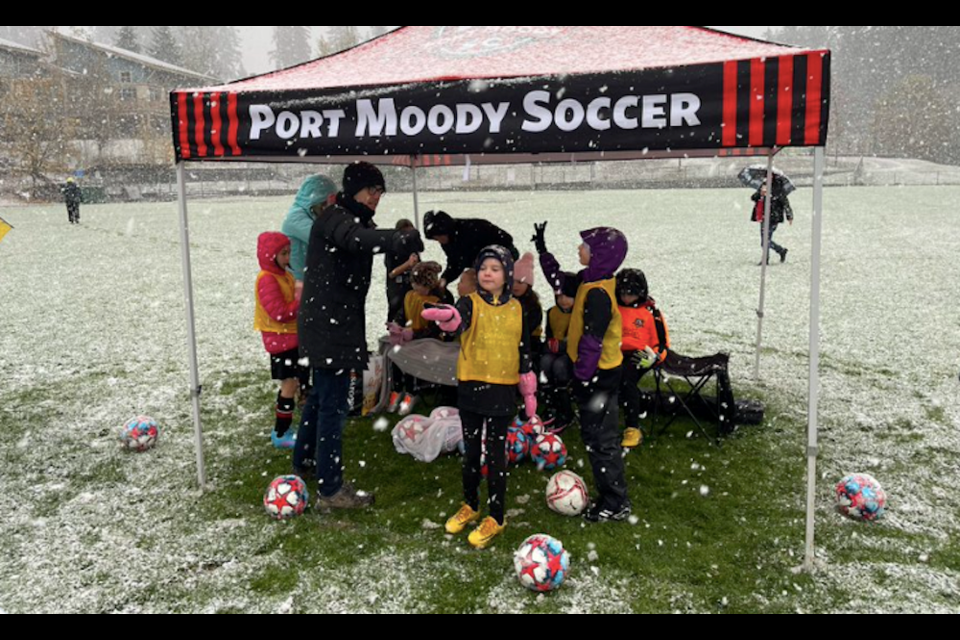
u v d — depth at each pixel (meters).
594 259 3.27
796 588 2.98
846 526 3.51
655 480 4.03
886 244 15.11
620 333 3.41
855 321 8.17
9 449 4.64
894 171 53.91
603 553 3.25
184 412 5.38
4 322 8.65
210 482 4.09
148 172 47.12
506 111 2.92
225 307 9.51
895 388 5.75
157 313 9.12
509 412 3.27
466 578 3.08
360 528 3.52
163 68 61.34
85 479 4.17
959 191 36.19
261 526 3.56
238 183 48.50
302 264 4.42
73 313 9.17
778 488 3.93
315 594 2.98
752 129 2.68
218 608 2.90
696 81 2.71
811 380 3.03
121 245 16.95
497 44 3.71
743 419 4.93
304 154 3.27
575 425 4.92
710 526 3.50
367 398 5.12
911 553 3.26
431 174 54.34
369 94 3.09
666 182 45.28
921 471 4.18
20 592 3.02
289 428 4.73
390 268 5.29
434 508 3.72
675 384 5.85
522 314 3.24
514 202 31.55
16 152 41.34
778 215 12.29
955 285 10.30
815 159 2.78
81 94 55.34
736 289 10.25
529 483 4.03
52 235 19.59
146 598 2.97
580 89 2.83
